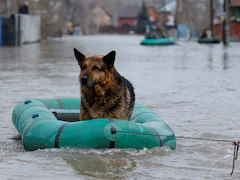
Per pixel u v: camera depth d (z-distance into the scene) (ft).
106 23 532.73
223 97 53.78
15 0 219.00
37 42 205.16
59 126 29.78
